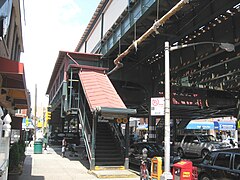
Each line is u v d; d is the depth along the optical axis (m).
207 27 17.27
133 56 25.02
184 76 23.77
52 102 41.22
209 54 17.91
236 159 10.70
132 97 29.80
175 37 17.89
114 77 25.11
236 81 26.83
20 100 19.30
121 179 14.73
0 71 11.34
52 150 33.25
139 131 81.69
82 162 21.22
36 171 16.22
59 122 51.03
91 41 30.09
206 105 33.84
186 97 32.50
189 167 10.62
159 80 25.28
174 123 52.41
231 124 61.03
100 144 19.44
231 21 16.02
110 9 22.88
